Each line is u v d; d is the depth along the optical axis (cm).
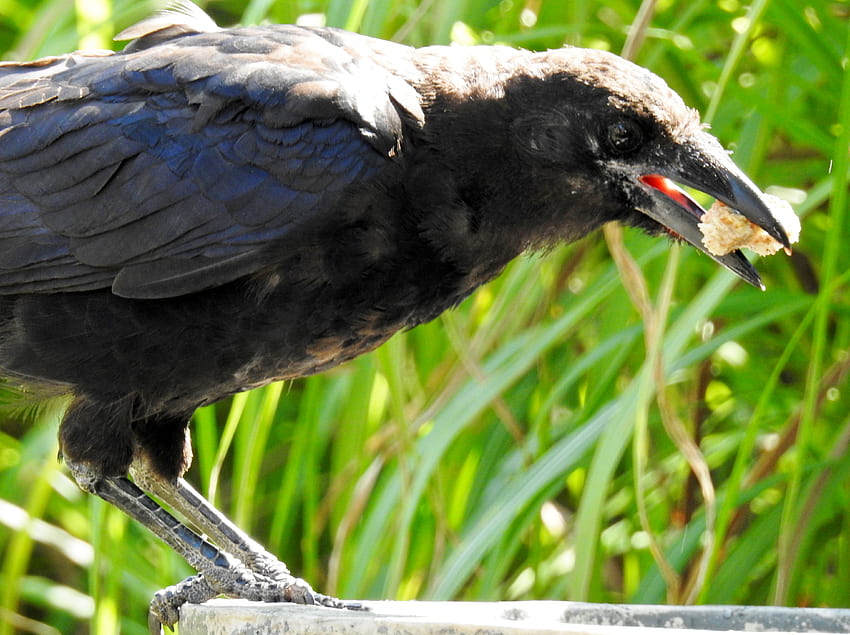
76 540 1177
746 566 989
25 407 885
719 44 1112
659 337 885
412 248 845
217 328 841
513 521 984
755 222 838
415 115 854
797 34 1019
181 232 839
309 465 1064
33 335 845
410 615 699
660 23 1116
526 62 877
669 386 1121
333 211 836
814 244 1126
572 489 1141
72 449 852
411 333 1106
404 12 1092
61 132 859
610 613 776
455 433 959
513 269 1034
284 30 903
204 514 905
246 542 898
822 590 1083
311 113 842
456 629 628
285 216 837
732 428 1199
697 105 1100
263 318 842
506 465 1071
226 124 852
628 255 909
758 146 1024
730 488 911
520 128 855
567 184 865
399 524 984
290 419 1272
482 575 1065
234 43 884
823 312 882
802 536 977
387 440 1055
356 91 848
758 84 1107
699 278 1148
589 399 1010
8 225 851
